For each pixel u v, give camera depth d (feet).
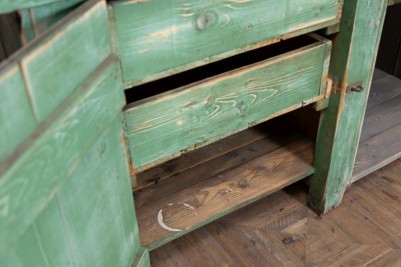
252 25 3.22
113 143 2.86
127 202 3.29
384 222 4.89
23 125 1.90
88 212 2.67
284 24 3.41
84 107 2.33
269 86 3.66
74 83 2.26
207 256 4.58
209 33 3.04
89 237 2.75
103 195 2.85
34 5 2.23
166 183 4.57
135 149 3.19
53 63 2.06
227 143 5.12
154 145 3.28
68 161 2.24
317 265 4.45
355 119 4.42
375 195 5.23
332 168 4.60
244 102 3.59
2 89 1.76
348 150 4.62
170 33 2.86
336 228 4.83
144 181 4.58
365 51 3.98
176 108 3.22
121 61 2.75
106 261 3.08
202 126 3.45
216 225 4.91
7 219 1.82
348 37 3.80
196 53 3.07
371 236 4.74
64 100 2.18
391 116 5.76
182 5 2.81
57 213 2.31
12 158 1.82
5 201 1.79
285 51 4.14
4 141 1.79
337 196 4.95
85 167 2.54
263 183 4.58
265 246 4.66
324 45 3.77
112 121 2.72
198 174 4.68
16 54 1.87
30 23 2.41
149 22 2.74
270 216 5.00
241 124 3.69
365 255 4.54
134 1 2.62
